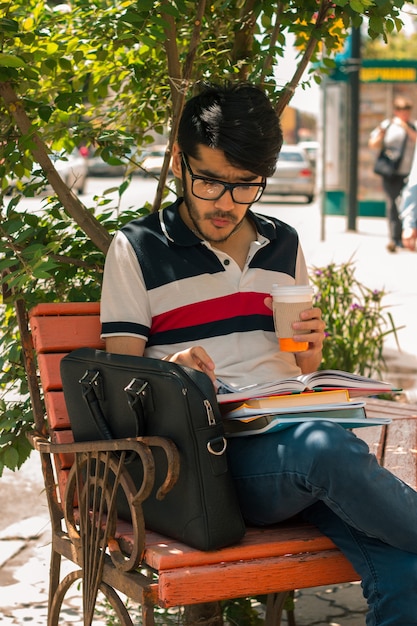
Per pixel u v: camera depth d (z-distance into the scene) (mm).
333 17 3676
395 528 2428
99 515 2607
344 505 2426
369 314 6684
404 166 14141
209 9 3902
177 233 2881
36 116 3629
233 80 3861
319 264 12602
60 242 3506
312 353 2893
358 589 3973
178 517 2465
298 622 3635
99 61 3836
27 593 3873
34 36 3408
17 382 3709
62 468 2947
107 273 2855
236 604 3436
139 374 2492
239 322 2896
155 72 4020
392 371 7398
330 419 2551
